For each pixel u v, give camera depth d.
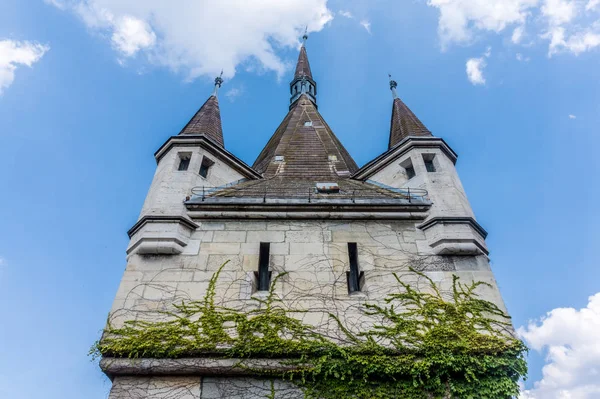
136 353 8.21
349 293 9.59
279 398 7.97
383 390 8.11
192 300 9.17
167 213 10.67
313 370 8.11
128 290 9.29
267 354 8.30
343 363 8.23
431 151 13.08
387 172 13.60
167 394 7.96
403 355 8.36
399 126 15.64
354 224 10.95
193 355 8.26
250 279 9.62
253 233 10.62
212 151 13.29
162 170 12.40
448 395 8.09
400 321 8.91
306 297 9.30
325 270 9.87
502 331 8.88
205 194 11.70
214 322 8.74
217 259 10.00
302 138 19.70
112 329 8.61
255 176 14.70
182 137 13.05
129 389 8.01
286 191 12.42
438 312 9.10
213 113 16.33
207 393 8.03
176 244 10.05
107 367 8.08
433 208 11.09
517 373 8.34
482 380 8.24
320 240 10.51
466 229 10.52
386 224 10.98
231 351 8.25
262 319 8.80
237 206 10.91
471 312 9.12
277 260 10.01
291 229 10.74
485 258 10.41
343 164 16.75
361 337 8.70
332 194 12.14
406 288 9.56
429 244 10.50
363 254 10.26
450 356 8.29
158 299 9.16
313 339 8.55
